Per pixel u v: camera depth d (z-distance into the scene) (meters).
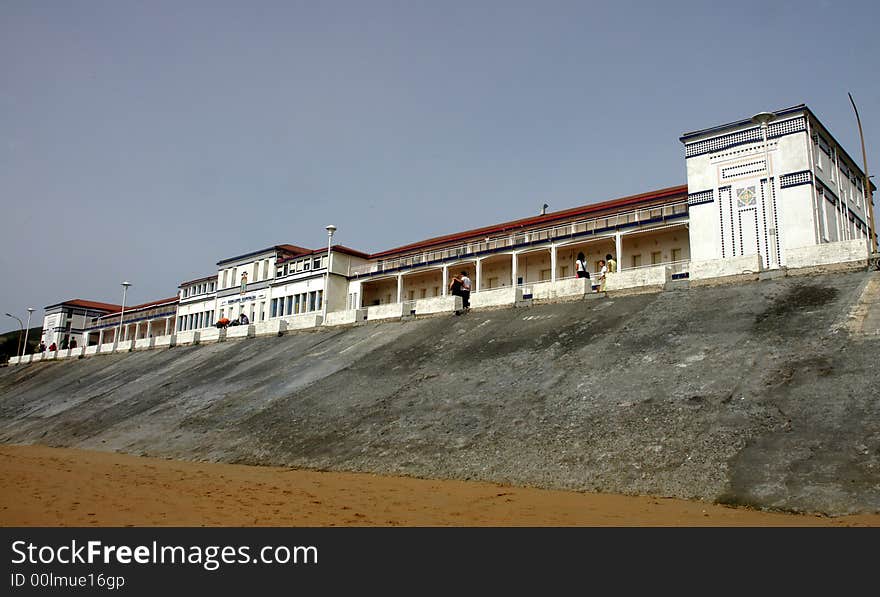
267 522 9.95
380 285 55.62
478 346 25.08
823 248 21.97
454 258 47.22
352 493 12.86
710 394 15.34
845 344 15.94
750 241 31.77
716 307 21.53
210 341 44.97
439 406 19.59
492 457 15.38
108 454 22.75
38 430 30.80
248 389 28.00
